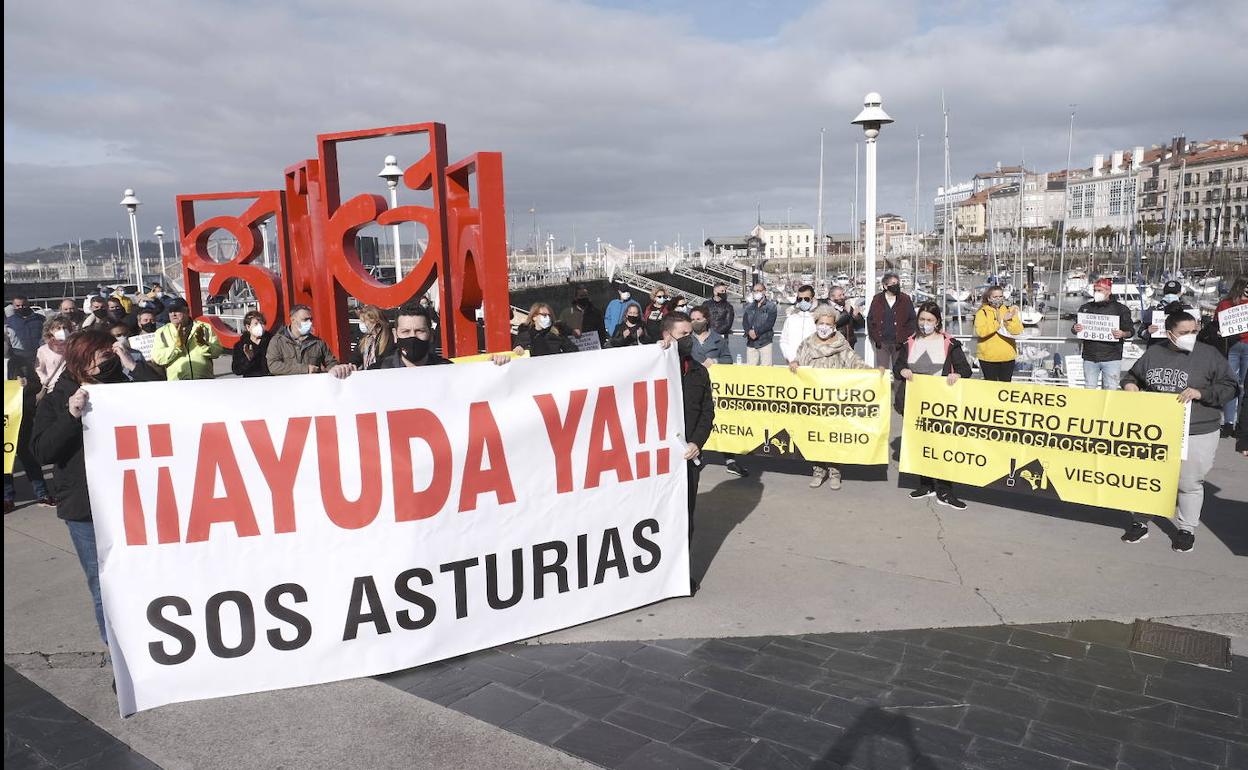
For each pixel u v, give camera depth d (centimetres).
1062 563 558
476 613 440
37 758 350
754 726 366
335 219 941
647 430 483
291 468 398
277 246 1115
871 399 738
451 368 427
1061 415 622
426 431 421
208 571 389
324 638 408
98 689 411
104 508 374
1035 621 468
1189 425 567
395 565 417
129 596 379
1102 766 332
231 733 368
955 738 354
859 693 393
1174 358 582
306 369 790
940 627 463
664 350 486
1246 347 895
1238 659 420
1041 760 337
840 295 1245
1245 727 358
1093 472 611
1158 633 450
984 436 662
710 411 512
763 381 779
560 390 455
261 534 395
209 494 387
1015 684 398
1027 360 1256
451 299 880
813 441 761
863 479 797
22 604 520
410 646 423
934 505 701
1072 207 13912
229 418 389
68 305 1091
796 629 463
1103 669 411
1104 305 884
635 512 484
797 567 559
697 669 419
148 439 378
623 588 485
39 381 738
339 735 364
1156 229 11019
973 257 10694
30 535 665
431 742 358
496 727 369
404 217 889
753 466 860
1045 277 9119
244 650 398
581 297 1126
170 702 389
